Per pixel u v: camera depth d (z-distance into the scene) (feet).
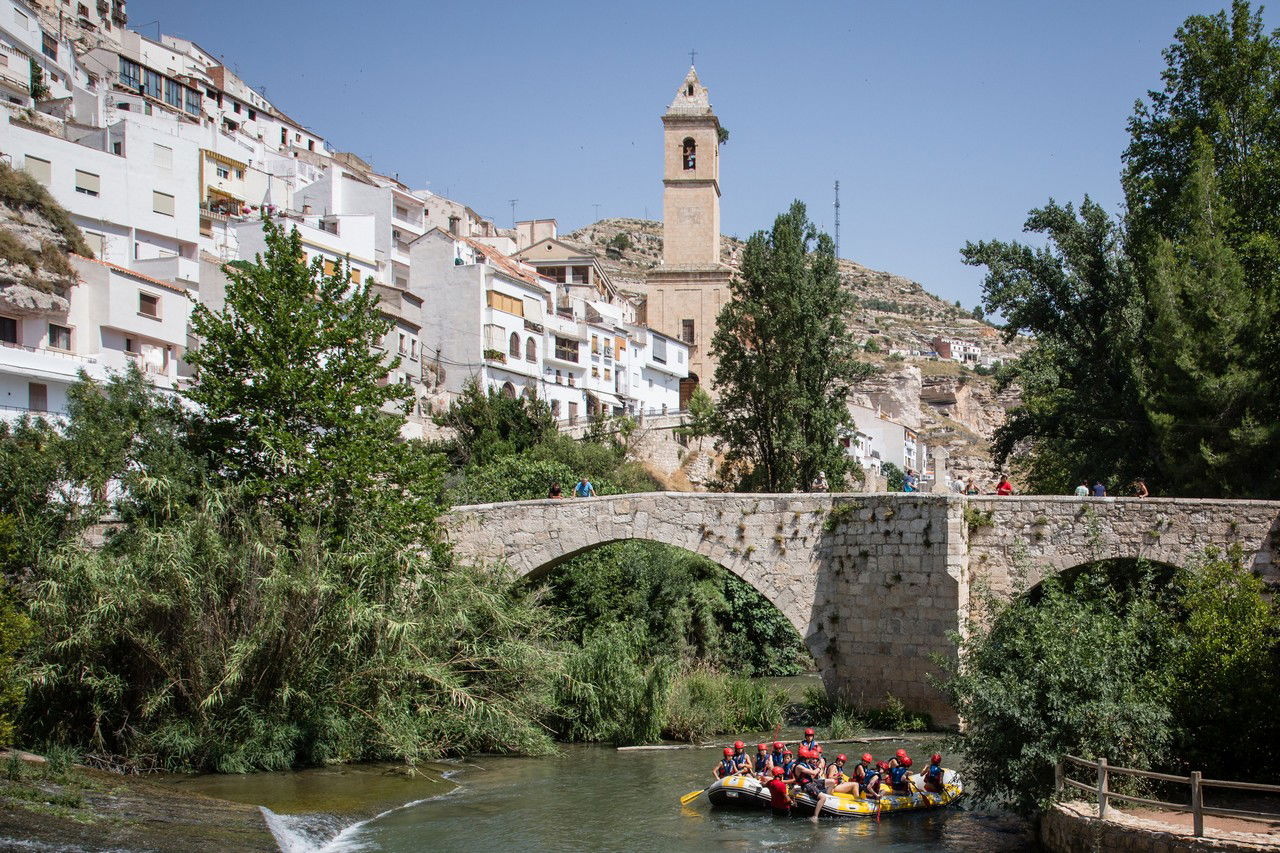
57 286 161.48
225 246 241.96
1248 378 129.80
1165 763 79.92
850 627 122.42
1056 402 159.22
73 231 182.09
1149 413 136.15
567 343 296.71
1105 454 152.05
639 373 328.70
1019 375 172.76
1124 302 159.74
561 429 256.32
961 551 117.39
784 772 94.12
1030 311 164.04
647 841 79.92
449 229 381.81
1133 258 160.25
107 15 351.05
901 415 525.75
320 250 245.04
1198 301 135.85
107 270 169.27
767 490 179.32
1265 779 80.74
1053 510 118.11
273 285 117.29
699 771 101.86
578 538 129.39
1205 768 81.35
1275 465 127.95
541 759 107.04
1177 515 114.83
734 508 127.24
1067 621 78.74
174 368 184.55
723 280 345.72
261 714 97.09
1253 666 81.41
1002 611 83.10
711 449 278.26
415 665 102.68
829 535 124.77
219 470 113.50
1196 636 86.12
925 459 468.34
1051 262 165.07
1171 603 100.78
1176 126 154.81
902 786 91.40
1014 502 119.34
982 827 84.02
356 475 110.32
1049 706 76.07
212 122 331.77
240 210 277.03
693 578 161.48
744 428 181.98
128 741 93.97
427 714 105.09
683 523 127.85
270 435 110.32
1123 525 116.37
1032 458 223.71
